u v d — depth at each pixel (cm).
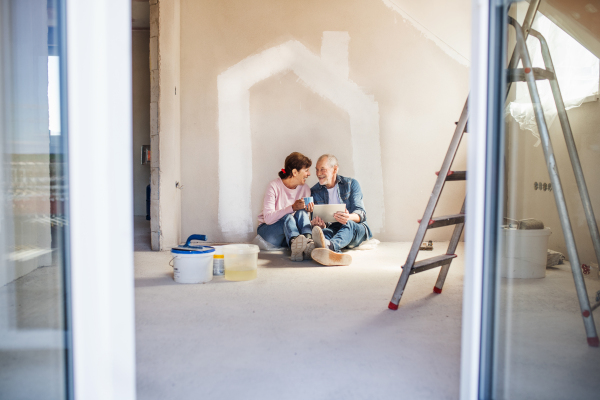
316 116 425
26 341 112
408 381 138
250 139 419
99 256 106
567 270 242
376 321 195
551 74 176
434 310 212
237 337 174
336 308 214
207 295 235
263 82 418
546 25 238
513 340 133
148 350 161
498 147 118
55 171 104
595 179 239
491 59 117
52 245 119
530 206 229
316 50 421
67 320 107
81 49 102
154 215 374
